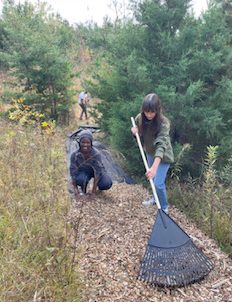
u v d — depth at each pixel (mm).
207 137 5773
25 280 2787
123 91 6195
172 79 5586
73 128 9750
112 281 3014
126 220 4105
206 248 3629
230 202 4691
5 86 11477
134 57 5570
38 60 9547
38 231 3475
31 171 4922
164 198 4270
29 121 7898
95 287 2920
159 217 3330
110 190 5078
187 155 5879
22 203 3967
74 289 2787
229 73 5973
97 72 8227
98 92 7488
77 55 18312
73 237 3600
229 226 4176
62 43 18250
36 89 9953
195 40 5723
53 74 9633
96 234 3740
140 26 6035
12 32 9641
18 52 9555
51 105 10047
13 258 2955
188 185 5449
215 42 5754
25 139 6238
